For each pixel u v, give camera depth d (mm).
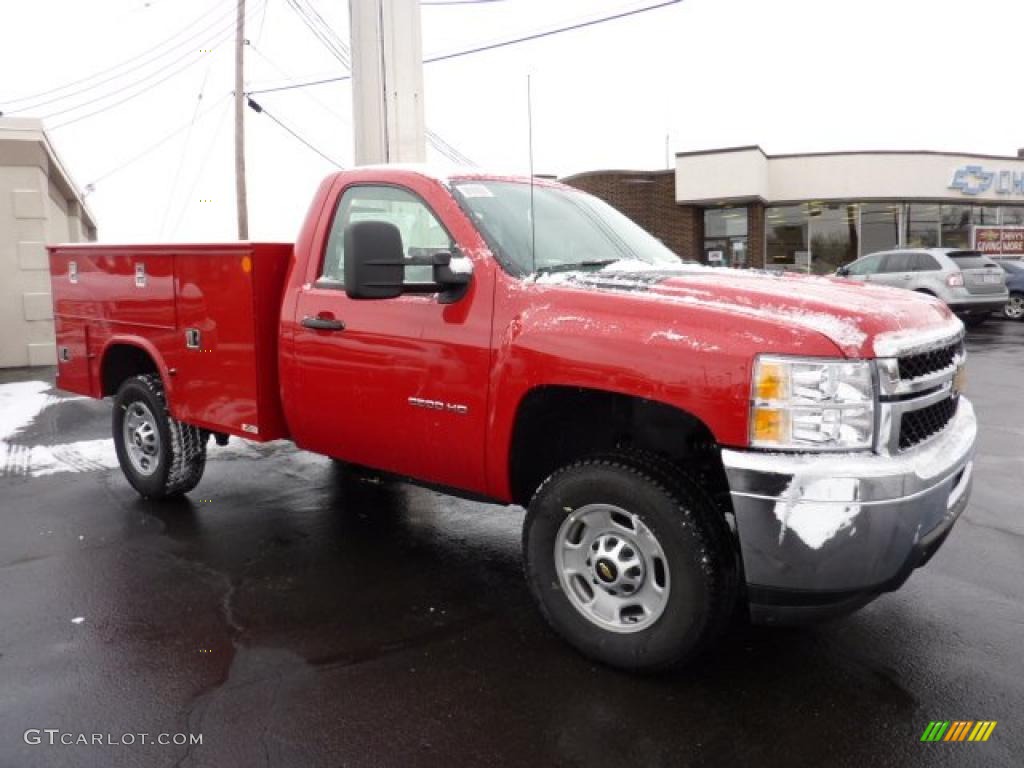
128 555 4742
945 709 3104
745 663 3451
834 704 3143
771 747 2879
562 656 3527
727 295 3242
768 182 25125
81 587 4281
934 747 2873
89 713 3107
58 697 3219
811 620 3055
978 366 11812
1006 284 18250
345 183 4414
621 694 3219
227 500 5832
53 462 6953
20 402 9945
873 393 2902
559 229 4180
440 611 3988
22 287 13156
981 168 25766
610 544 3371
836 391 2861
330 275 4395
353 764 2801
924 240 26000
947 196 25469
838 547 2828
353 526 5258
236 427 4832
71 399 10141
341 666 3455
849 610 3061
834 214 25594
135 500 5832
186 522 5332
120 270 5555
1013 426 7926
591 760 2814
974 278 16469
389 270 3547
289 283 4543
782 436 2881
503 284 3637
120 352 5883
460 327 3713
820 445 2873
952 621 3816
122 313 5590
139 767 2781
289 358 4496
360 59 11852
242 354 4703
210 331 4895
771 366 2885
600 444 3879
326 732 2982
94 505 5715
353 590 4246
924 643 3609
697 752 2854
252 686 3297
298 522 5336
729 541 3148
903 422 3080
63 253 6141
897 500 2844
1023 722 3018
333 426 4344
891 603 4012
